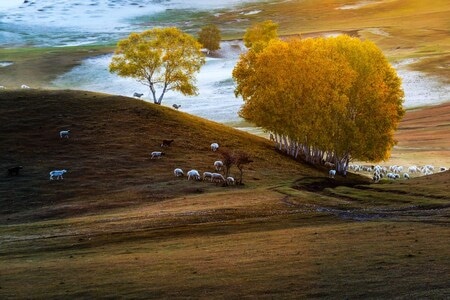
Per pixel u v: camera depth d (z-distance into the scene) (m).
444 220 42.78
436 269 29.19
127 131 85.19
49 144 78.94
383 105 90.44
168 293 28.08
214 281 29.53
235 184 69.12
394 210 49.94
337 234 39.72
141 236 44.12
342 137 88.31
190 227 46.19
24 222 55.59
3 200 63.12
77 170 72.00
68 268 34.06
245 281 29.25
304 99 89.50
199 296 27.42
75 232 46.66
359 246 35.22
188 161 78.25
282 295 26.95
